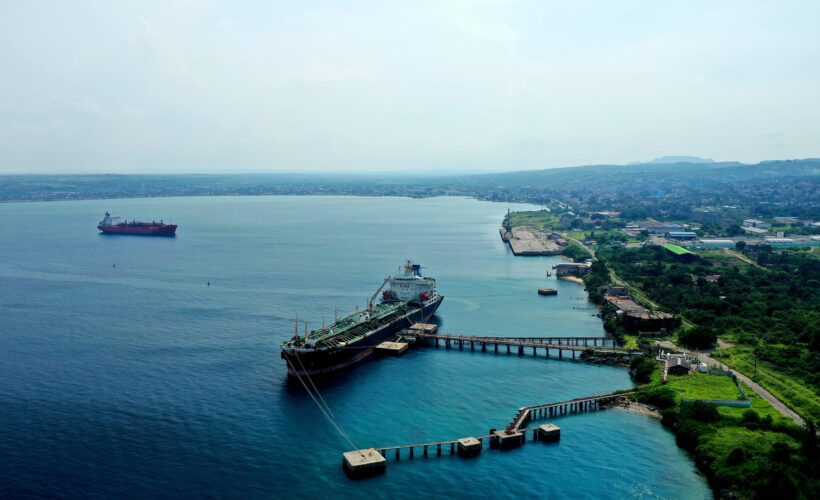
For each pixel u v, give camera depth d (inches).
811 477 4077.3
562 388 6151.6
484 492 4119.1
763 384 5831.7
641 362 6584.6
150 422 5059.1
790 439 4591.5
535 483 4247.0
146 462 4370.1
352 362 6870.1
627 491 4148.6
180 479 4153.5
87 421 5049.2
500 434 4840.1
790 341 7165.4
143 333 7819.9
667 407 5428.2
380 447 4717.0
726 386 5743.1
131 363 6589.6
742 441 4537.4
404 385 6161.4
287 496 3993.6
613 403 5738.2
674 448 4788.4
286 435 4889.3
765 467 4033.0
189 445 4660.4
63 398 5546.3
